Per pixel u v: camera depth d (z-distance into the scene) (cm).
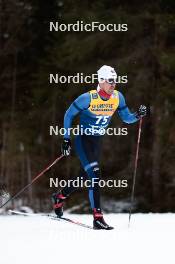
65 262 1206
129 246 1355
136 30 4156
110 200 4612
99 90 1767
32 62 5675
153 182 4316
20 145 5181
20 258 1240
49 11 5506
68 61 4603
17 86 5647
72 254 1274
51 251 1304
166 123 4116
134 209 4419
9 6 5641
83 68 4425
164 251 1304
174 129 4128
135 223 1802
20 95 5625
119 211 4462
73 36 4400
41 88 4969
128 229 1647
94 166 1742
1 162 5194
